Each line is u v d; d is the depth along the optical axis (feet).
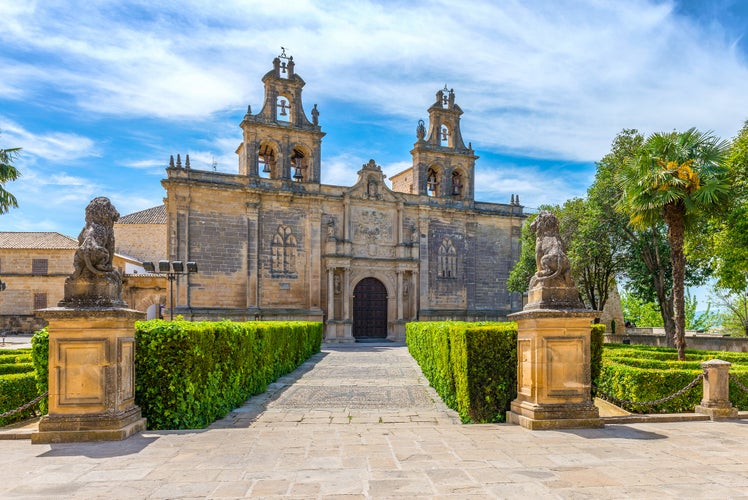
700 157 67.05
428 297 162.50
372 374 76.02
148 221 204.44
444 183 169.37
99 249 33.17
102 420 31.89
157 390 36.58
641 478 24.70
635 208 69.72
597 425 36.06
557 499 21.89
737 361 69.67
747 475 25.25
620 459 27.94
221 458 27.89
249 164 144.25
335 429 35.27
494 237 174.60
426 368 70.59
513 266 175.52
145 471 25.62
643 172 67.51
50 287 183.21
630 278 119.75
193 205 136.36
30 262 184.03
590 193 111.55
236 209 140.56
